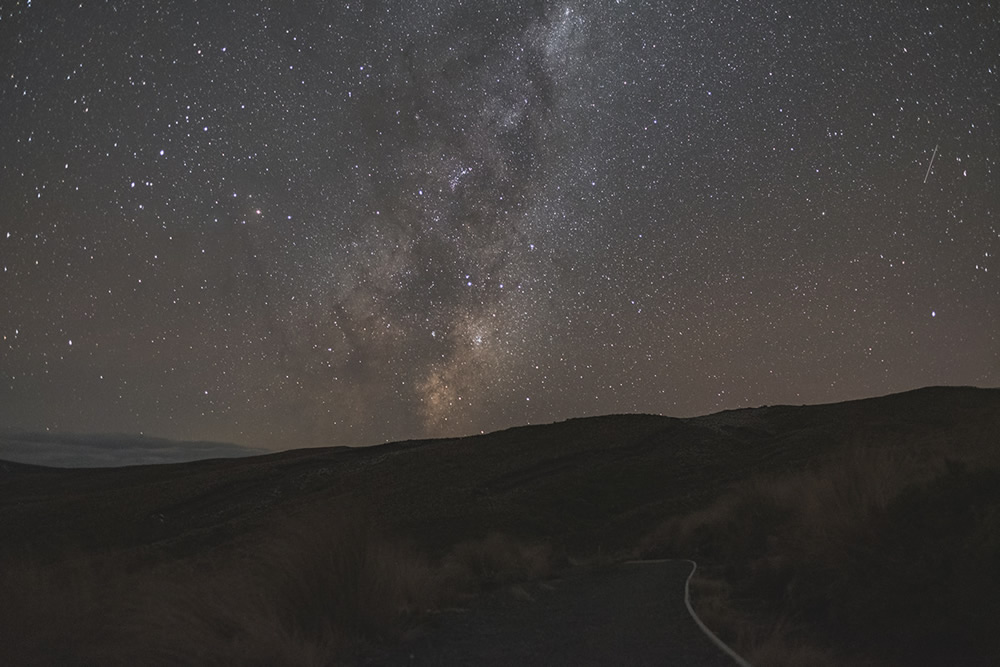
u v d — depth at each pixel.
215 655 5.72
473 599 10.02
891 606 6.26
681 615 7.60
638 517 37.38
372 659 6.12
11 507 60.41
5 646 6.15
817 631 6.81
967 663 5.27
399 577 9.01
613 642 6.25
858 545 7.71
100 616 6.84
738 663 5.05
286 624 6.75
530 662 5.60
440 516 42.06
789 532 9.80
